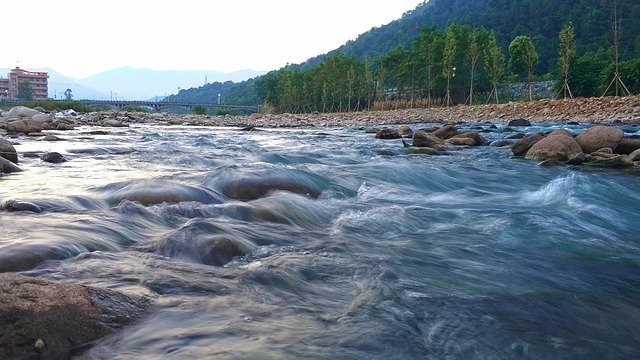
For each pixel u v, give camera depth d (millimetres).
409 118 43469
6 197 5816
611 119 27219
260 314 2947
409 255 4477
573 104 34000
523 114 36125
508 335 2910
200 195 6121
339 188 7809
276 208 5766
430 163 11328
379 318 3000
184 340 2529
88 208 5406
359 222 5668
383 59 79875
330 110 91875
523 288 3770
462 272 4094
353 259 4230
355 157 12625
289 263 3994
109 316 2654
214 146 14867
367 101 86875
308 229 5316
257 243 4551
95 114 42688
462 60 71312
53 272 3367
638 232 5770
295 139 19422
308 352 2498
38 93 168375
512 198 7812
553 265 4410
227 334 2627
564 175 9883
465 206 6992
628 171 10328
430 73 73250
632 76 57500
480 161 11961
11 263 3402
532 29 142500
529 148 13117
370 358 2500
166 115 52375
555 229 5645
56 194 6086
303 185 7262
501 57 59281
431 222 5848
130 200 5777
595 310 3408
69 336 2453
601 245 5102
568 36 46594
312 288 3490
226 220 5172
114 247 4137
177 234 4250
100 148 13227
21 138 17125
